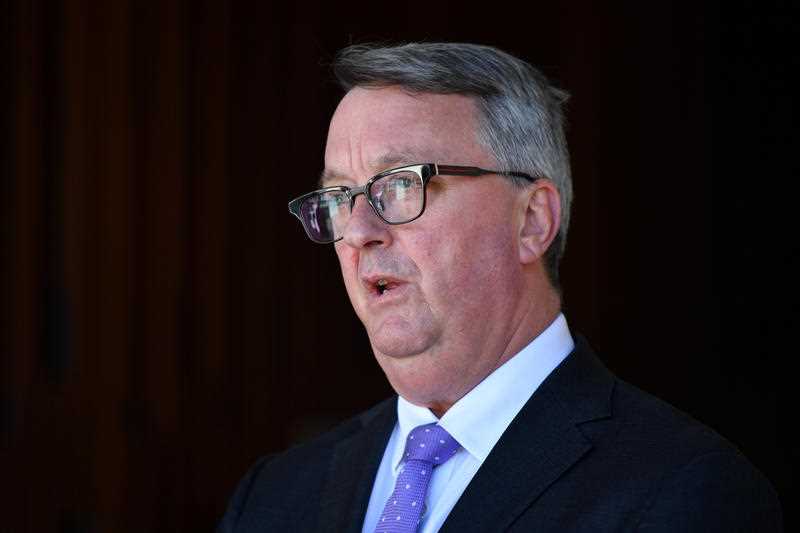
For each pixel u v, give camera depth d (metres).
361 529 5.62
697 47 17.44
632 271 17.55
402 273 5.33
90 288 13.91
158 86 14.30
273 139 15.21
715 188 17.58
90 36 13.97
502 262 5.47
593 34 17.31
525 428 5.31
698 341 17.48
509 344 5.54
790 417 17.17
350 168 5.54
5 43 13.60
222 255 14.79
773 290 17.45
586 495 4.94
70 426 13.62
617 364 17.48
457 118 5.46
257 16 15.17
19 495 13.36
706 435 5.03
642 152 17.53
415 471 5.49
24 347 13.56
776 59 17.45
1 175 13.62
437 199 5.35
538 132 5.69
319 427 15.38
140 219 14.23
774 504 4.95
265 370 15.16
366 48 5.76
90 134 13.96
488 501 5.11
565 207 5.90
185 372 14.45
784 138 17.50
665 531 4.66
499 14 16.91
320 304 15.57
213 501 14.38
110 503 13.70
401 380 5.50
